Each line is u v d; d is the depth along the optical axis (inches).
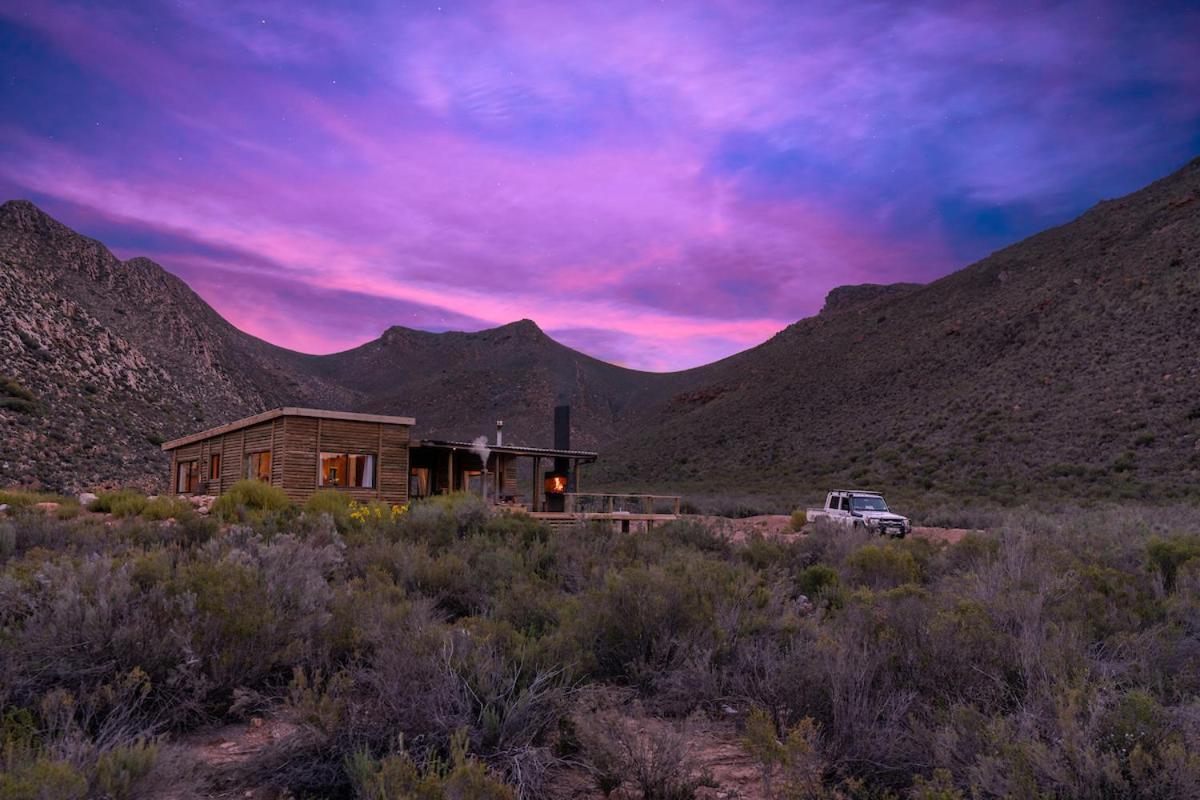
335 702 174.7
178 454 1116.5
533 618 282.2
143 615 214.4
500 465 1085.1
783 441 2576.3
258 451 897.5
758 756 161.3
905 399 2453.2
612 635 254.2
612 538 531.2
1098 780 136.7
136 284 4736.7
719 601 283.7
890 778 165.5
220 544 323.3
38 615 208.5
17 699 178.4
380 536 453.7
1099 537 505.4
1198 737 148.3
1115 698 165.8
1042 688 180.9
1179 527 679.1
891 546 477.7
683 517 898.7
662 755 166.7
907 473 1845.5
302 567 274.5
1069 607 263.9
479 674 192.4
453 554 392.2
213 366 4534.9
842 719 180.9
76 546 378.3
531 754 168.9
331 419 881.5
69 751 140.6
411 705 177.5
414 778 140.3
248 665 210.8
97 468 1843.0
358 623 245.1
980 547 460.4
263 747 177.5
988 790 143.5
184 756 153.2
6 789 119.6
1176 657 225.0
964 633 215.2
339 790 159.5
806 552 509.7
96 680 191.6
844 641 220.1
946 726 163.9
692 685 223.9
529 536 515.8
